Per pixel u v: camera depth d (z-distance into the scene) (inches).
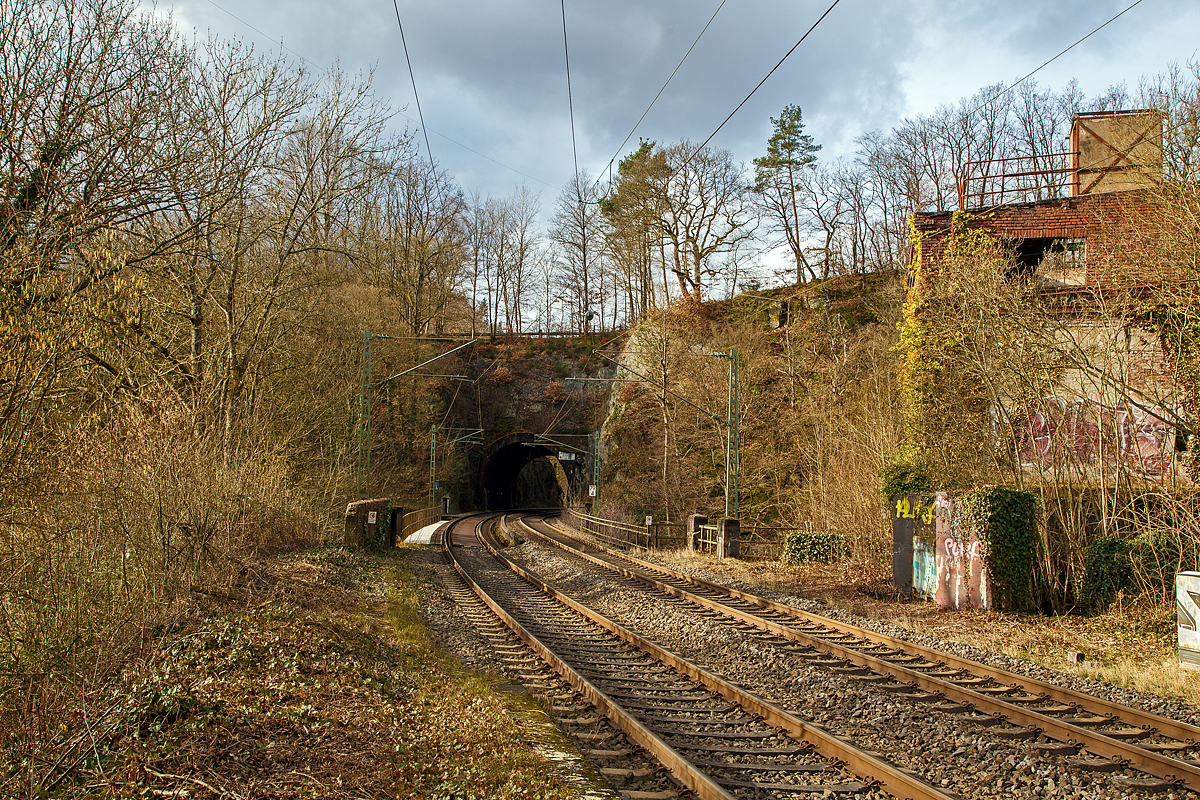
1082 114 846.5
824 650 418.6
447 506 2161.7
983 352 649.0
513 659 408.8
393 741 247.6
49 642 324.2
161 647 316.8
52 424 386.6
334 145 879.7
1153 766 243.0
